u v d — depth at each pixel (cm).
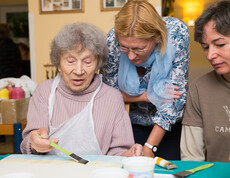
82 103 146
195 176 102
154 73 154
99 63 148
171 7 381
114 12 311
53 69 328
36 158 119
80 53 135
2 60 471
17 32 616
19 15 611
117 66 168
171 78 157
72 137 139
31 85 240
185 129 154
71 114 145
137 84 162
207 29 123
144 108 172
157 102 158
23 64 571
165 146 183
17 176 90
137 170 88
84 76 140
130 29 128
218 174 104
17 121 218
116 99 150
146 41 134
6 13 615
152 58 148
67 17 320
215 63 126
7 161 115
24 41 615
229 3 120
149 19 129
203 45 129
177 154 183
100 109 146
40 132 125
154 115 172
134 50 136
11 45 484
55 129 139
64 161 114
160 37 138
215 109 144
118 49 157
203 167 109
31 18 328
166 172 106
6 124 217
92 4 314
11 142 423
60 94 148
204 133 149
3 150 383
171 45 151
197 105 151
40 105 147
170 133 181
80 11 316
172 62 156
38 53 330
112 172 86
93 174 88
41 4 324
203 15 126
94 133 140
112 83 173
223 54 122
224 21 117
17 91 224
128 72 162
